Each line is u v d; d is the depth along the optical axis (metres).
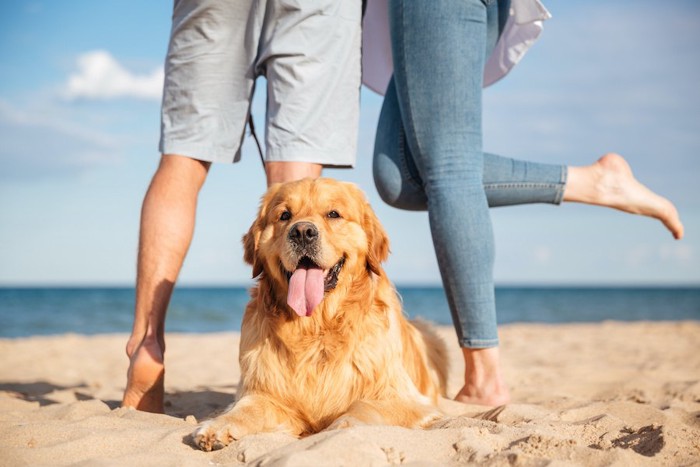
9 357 8.30
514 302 56.66
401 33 3.57
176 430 2.75
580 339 11.22
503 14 3.96
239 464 2.33
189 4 3.59
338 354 3.22
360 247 3.43
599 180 3.90
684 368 6.39
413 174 3.85
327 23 3.58
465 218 3.54
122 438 2.63
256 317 3.42
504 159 3.86
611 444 2.58
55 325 24.72
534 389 4.92
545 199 3.92
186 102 3.63
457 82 3.51
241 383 3.40
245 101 3.72
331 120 3.65
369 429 2.50
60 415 3.33
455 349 8.71
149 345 3.47
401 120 3.85
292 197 3.47
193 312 34.31
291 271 3.26
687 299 68.94
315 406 3.22
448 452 2.40
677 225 4.00
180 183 3.65
